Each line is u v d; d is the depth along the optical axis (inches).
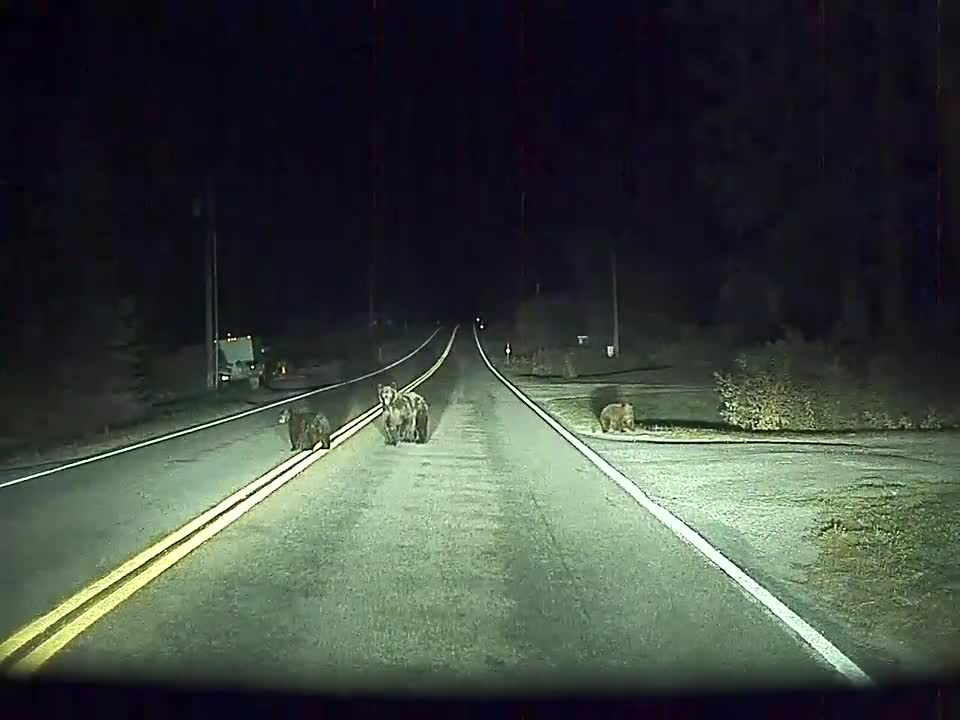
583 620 354.0
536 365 2559.1
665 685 290.4
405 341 4643.2
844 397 1078.4
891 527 524.7
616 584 406.6
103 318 1643.7
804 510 581.6
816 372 1096.8
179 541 501.4
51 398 1512.1
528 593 392.2
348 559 457.1
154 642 329.7
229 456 897.5
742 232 1556.3
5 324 1536.7
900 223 1182.9
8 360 1521.9
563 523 550.3
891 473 716.0
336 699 279.9
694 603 377.1
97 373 1609.3
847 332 1227.9
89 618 357.1
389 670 302.5
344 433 1102.4
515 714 269.6
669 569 434.3
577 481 715.4
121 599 383.9
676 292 2647.6
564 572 429.1
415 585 405.7
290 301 3841.0
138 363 1699.1
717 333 2231.8
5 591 396.8
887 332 1168.8
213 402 1681.8
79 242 1718.8
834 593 394.0
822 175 1302.9
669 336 2586.1
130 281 2162.9
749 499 623.2
